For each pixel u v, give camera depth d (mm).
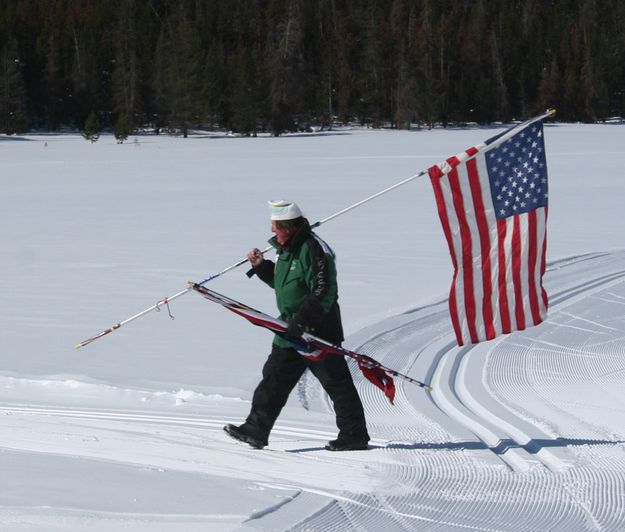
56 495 4699
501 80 127750
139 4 140000
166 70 114625
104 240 20828
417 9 140500
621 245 19266
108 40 129625
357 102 123062
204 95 111625
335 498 5176
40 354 10141
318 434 7117
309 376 8992
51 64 120125
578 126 109000
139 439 6680
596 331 11477
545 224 6684
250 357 10039
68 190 35656
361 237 20734
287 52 114438
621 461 6312
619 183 33750
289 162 52375
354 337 10875
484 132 103875
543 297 6727
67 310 12875
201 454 6293
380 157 55844
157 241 20547
